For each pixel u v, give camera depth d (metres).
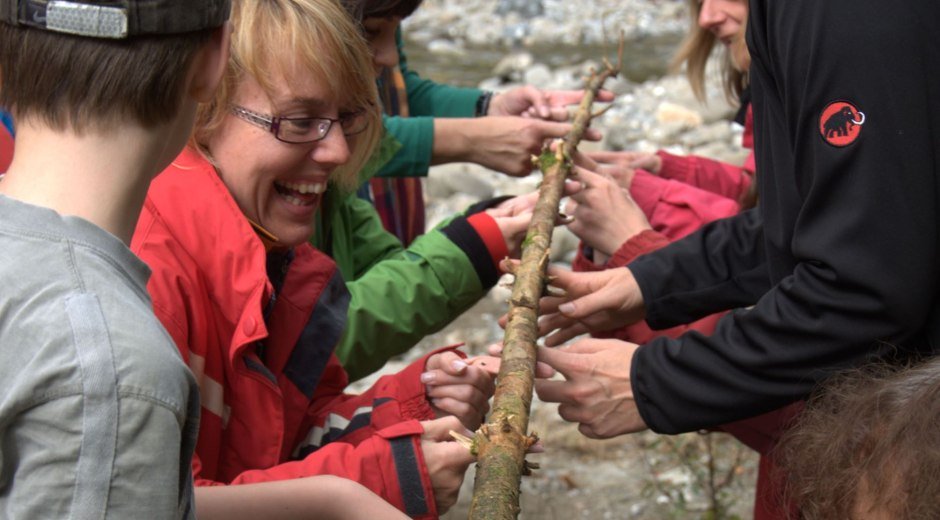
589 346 2.10
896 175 1.70
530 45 11.30
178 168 1.88
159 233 1.82
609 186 2.62
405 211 3.52
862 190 1.71
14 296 1.12
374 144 2.14
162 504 1.12
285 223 2.00
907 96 1.68
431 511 1.82
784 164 1.90
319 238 2.53
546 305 2.32
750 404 1.93
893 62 1.67
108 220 1.19
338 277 2.16
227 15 1.28
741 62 3.16
